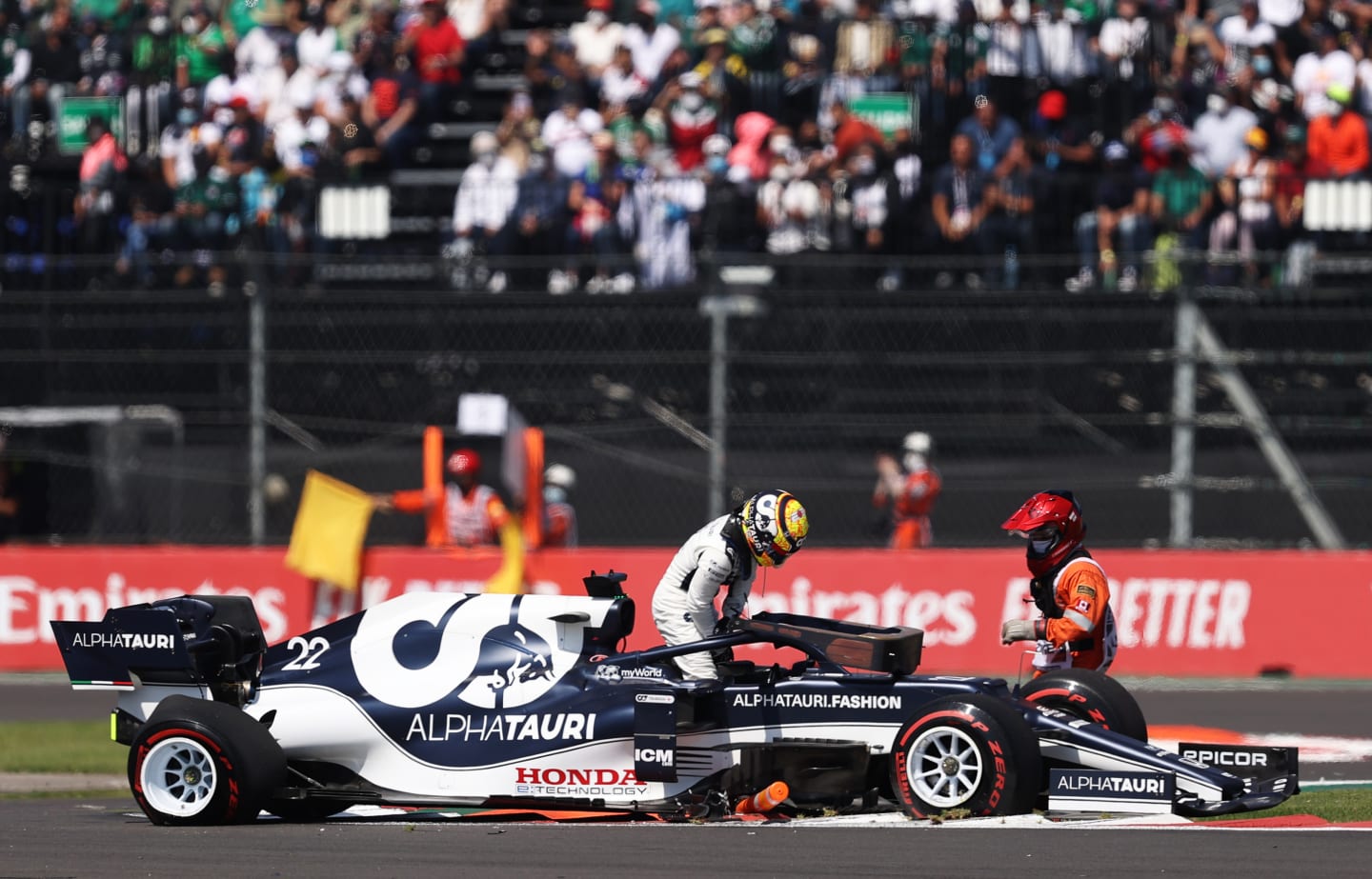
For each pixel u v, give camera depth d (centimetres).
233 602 2975
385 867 2341
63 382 5962
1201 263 5319
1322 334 5403
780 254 5375
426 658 2856
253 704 2859
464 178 6106
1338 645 4903
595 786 2753
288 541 5488
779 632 2820
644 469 5684
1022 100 6091
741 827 2645
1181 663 4969
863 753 2684
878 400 5581
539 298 5684
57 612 5341
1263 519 5388
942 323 5531
